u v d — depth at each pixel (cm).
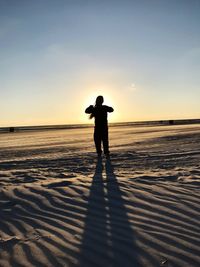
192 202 563
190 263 367
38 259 392
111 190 661
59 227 490
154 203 569
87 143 2192
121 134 3272
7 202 622
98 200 603
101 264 376
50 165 1105
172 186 671
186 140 1945
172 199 585
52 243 434
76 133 4262
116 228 473
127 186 686
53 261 387
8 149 1953
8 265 381
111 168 985
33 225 504
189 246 406
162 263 370
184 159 1123
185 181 716
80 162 1145
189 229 457
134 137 2575
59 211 559
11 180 827
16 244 436
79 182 743
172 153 1301
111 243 426
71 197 628
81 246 422
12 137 3819
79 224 497
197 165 980
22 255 404
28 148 1956
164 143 1822
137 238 436
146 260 379
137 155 1277
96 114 1224
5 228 500
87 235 455
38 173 927
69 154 1451
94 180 763
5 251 417
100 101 1218
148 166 1005
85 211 552
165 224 477
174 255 386
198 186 666
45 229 486
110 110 1229
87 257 393
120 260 382
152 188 662
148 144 1806
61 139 2878
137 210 540
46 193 660
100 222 500
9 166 1141
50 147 1956
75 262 382
